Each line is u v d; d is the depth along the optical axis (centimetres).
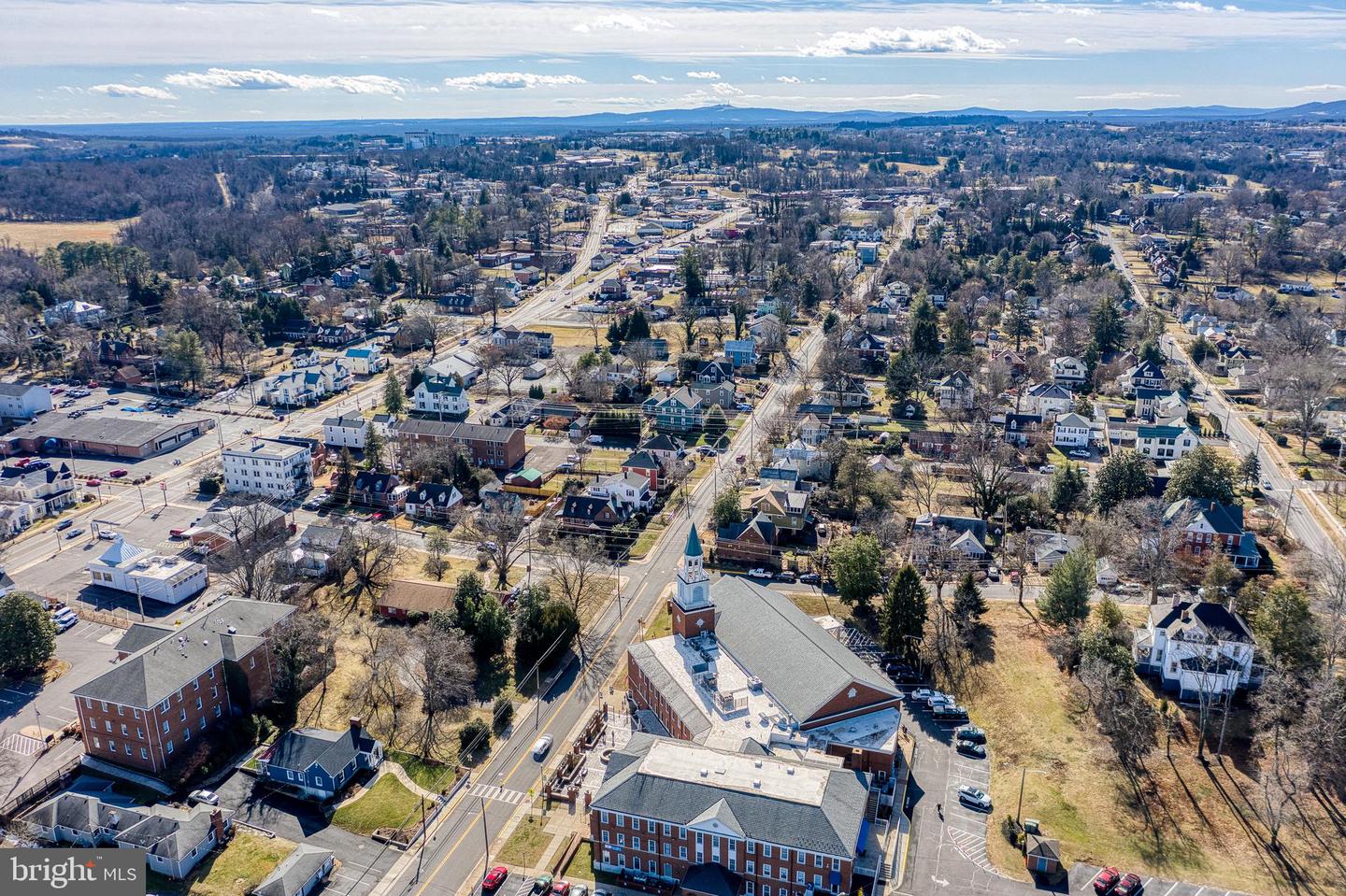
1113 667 12219
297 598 15200
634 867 9925
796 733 11031
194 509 18850
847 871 9094
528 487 19662
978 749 11644
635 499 18500
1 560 16662
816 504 19012
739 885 9531
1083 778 10981
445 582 15812
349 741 11338
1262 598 13712
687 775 10000
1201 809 10444
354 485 19188
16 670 13200
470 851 10156
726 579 14250
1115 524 16662
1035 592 15475
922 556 15850
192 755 11369
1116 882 9419
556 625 13638
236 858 10000
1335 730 10612
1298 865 9631
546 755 11744
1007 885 9481
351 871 9850
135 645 12488
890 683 11969
